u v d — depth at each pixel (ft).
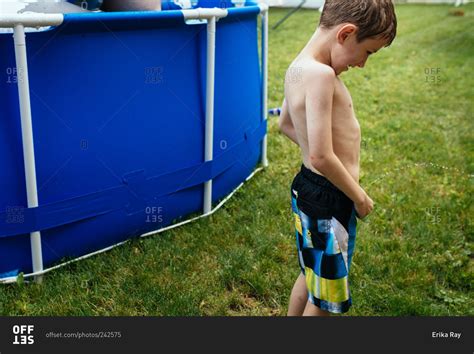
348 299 5.51
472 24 27.48
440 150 12.07
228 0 10.07
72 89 6.99
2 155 6.73
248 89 9.82
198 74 8.26
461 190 10.11
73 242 7.54
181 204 8.63
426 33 25.62
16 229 6.98
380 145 12.32
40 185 7.00
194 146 8.50
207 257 7.94
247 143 9.98
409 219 8.98
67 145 7.09
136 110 7.62
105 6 8.21
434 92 16.65
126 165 7.70
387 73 18.81
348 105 5.32
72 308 6.83
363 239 8.37
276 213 9.16
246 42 9.59
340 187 5.18
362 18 5.00
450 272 7.65
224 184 9.47
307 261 5.56
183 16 7.64
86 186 7.39
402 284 7.42
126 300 7.01
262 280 7.40
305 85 5.06
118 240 8.01
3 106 6.61
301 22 26.63
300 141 5.45
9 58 6.49
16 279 7.11
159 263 7.73
